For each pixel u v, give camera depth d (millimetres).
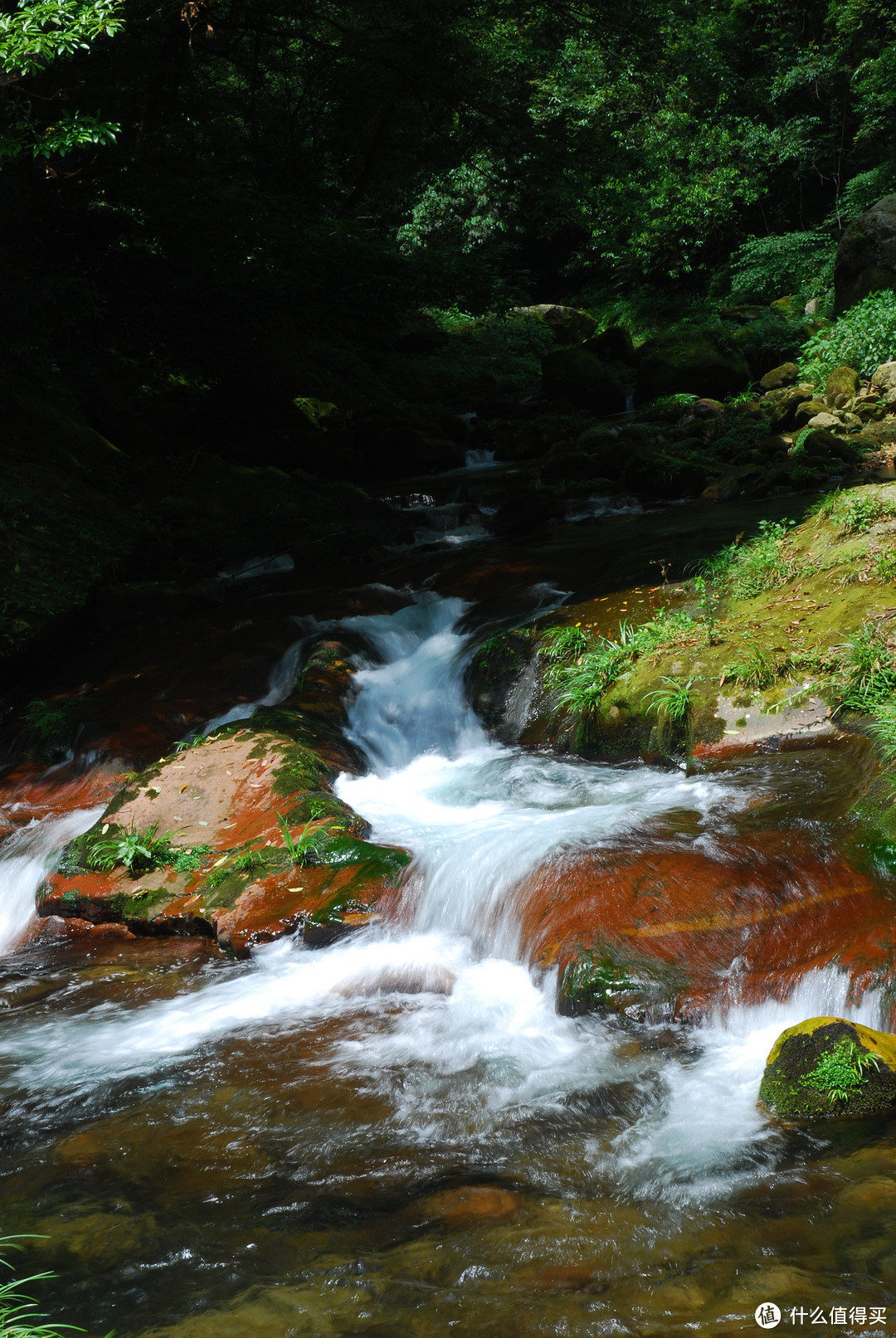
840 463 13906
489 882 5762
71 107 15828
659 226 32906
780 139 31297
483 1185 3676
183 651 10273
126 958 6102
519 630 8867
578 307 39719
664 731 7176
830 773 6074
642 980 4754
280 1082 4535
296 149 22609
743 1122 3918
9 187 15469
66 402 15359
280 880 6293
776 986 4551
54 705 9492
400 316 28047
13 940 6559
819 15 32750
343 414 21453
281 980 5617
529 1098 4242
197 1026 5152
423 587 11211
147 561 12641
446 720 8766
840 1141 3707
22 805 8281
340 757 8039
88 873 6809
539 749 8070
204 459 15570
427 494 16078
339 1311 3080
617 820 6141
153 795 7336
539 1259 3250
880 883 4898
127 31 16531
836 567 7930
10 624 10266
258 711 8617
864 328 18250
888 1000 4262
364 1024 5035
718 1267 3135
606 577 9992
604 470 15656
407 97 21031
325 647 9562
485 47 22469
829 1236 3223
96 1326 3080
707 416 18562
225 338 18953
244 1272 3295
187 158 18406
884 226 20188
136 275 18250
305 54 21328
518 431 20219
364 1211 3584
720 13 33344
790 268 30047
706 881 5242
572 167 20422
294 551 13172
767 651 7223
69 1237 3535
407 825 6902
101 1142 4148
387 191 25344
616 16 20938
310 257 18469
